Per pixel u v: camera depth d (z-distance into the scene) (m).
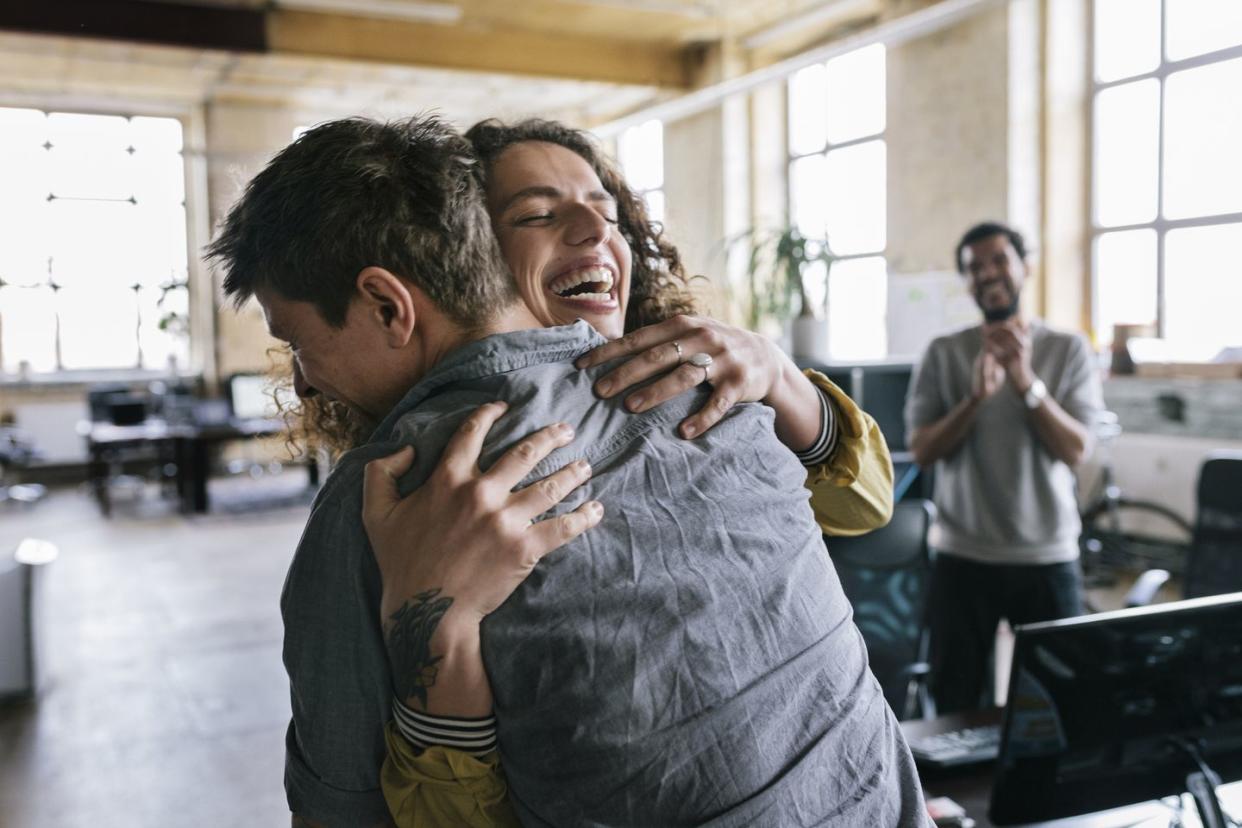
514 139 1.00
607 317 0.95
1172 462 6.55
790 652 0.76
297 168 0.81
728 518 0.78
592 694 0.70
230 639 5.34
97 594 6.41
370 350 0.84
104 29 8.18
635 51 10.84
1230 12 6.73
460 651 0.70
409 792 0.75
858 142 9.86
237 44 8.73
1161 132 7.23
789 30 10.05
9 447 10.91
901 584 3.04
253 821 3.32
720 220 11.12
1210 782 1.42
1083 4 7.76
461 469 0.73
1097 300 7.85
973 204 8.21
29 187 11.98
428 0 8.88
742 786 0.70
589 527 0.73
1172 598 5.68
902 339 8.45
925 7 8.66
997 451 2.98
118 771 3.71
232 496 10.55
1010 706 1.37
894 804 0.79
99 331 12.38
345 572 0.76
